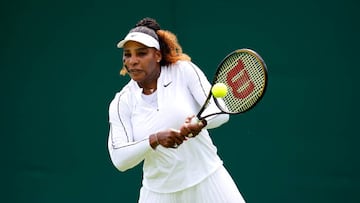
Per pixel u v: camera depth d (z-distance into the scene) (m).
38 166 22.27
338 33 20.17
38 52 22.19
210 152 13.79
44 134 22.19
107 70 21.67
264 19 20.52
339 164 20.39
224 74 13.02
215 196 13.66
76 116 21.95
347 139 20.31
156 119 13.41
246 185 20.84
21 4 22.25
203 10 20.84
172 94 13.39
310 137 20.50
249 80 12.64
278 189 20.72
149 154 13.61
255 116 20.75
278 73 20.52
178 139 12.56
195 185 13.61
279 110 20.61
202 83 13.38
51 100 22.12
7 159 22.48
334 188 20.45
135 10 21.36
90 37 21.77
